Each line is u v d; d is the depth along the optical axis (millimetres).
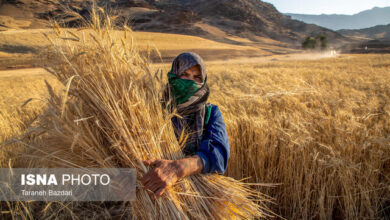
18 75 26047
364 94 6281
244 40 146625
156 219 1274
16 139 1249
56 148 1320
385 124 3783
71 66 1231
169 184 1225
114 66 1361
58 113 1226
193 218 1365
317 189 2979
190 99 1401
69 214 1861
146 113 1385
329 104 4871
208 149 1363
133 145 1304
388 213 2896
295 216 2936
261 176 3084
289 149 2986
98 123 1249
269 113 4039
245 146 3232
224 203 1437
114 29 1386
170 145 1411
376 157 2973
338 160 2740
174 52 48844
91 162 1304
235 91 6254
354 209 2861
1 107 6098
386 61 26969
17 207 1863
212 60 55906
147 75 1422
